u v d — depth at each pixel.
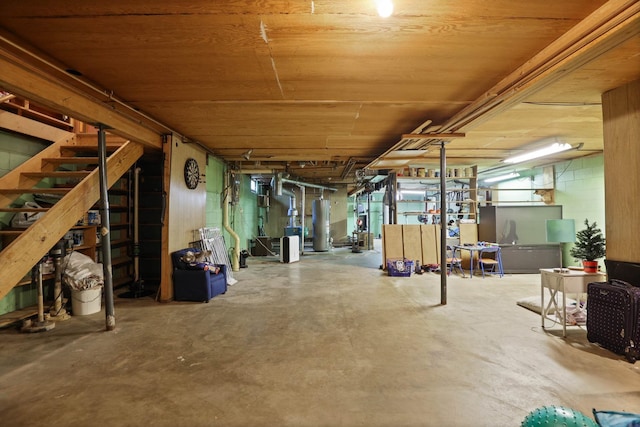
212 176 6.52
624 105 2.96
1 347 2.86
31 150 4.01
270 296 4.71
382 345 2.91
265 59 2.51
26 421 1.83
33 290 3.91
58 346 2.89
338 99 3.39
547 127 4.46
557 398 2.06
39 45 2.28
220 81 2.92
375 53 2.41
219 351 2.79
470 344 2.92
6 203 3.56
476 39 2.22
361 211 14.12
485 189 7.32
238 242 7.09
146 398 2.07
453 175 7.50
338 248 11.66
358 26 2.06
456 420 1.84
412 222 14.11
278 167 8.02
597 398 2.05
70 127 4.75
